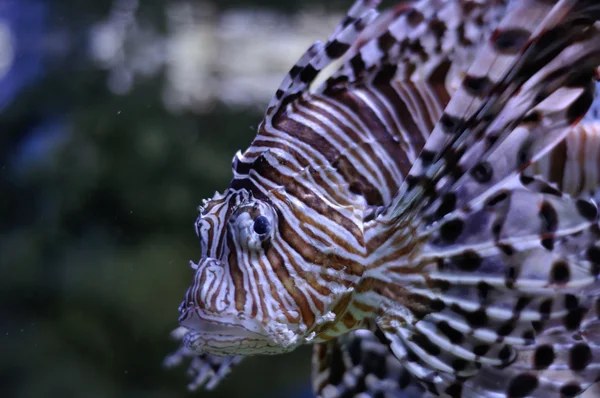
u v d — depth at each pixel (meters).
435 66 0.54
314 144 0.53
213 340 0.51
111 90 1.68
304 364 1.49
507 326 0.53
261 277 0.51
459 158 0.51
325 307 0.52
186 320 0.51
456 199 0.52
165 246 1.53
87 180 1.57
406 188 0.52
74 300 1.47
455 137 0.51
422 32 0.54
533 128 0.51
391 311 0.54
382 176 0.53
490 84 0.50
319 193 0.52
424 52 0.54
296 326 0.52
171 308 1.43
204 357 0.62
